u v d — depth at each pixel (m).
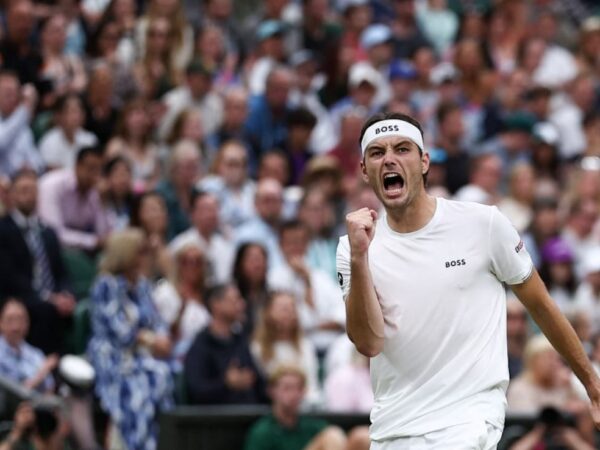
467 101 43.66
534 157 41.28
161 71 39.78
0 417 27.53
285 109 39.50
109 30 39.72
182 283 31.20
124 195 33.88
